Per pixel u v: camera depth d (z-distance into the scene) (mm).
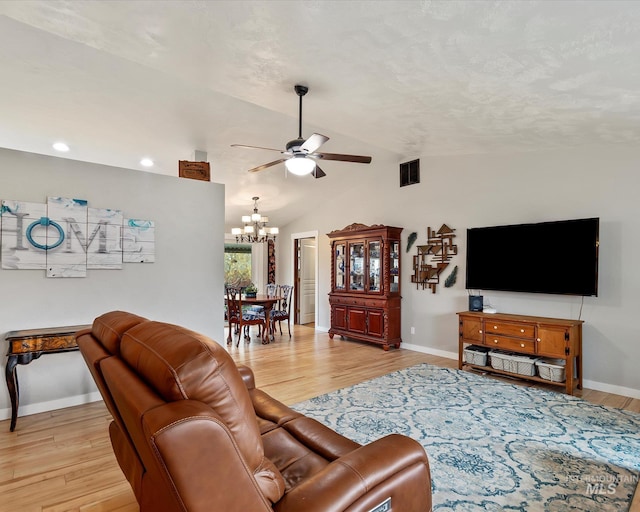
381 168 5992
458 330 4805
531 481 2143
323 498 1056
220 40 2074
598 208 3793
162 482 958
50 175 3312
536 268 4098
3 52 2762
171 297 3986
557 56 1906
